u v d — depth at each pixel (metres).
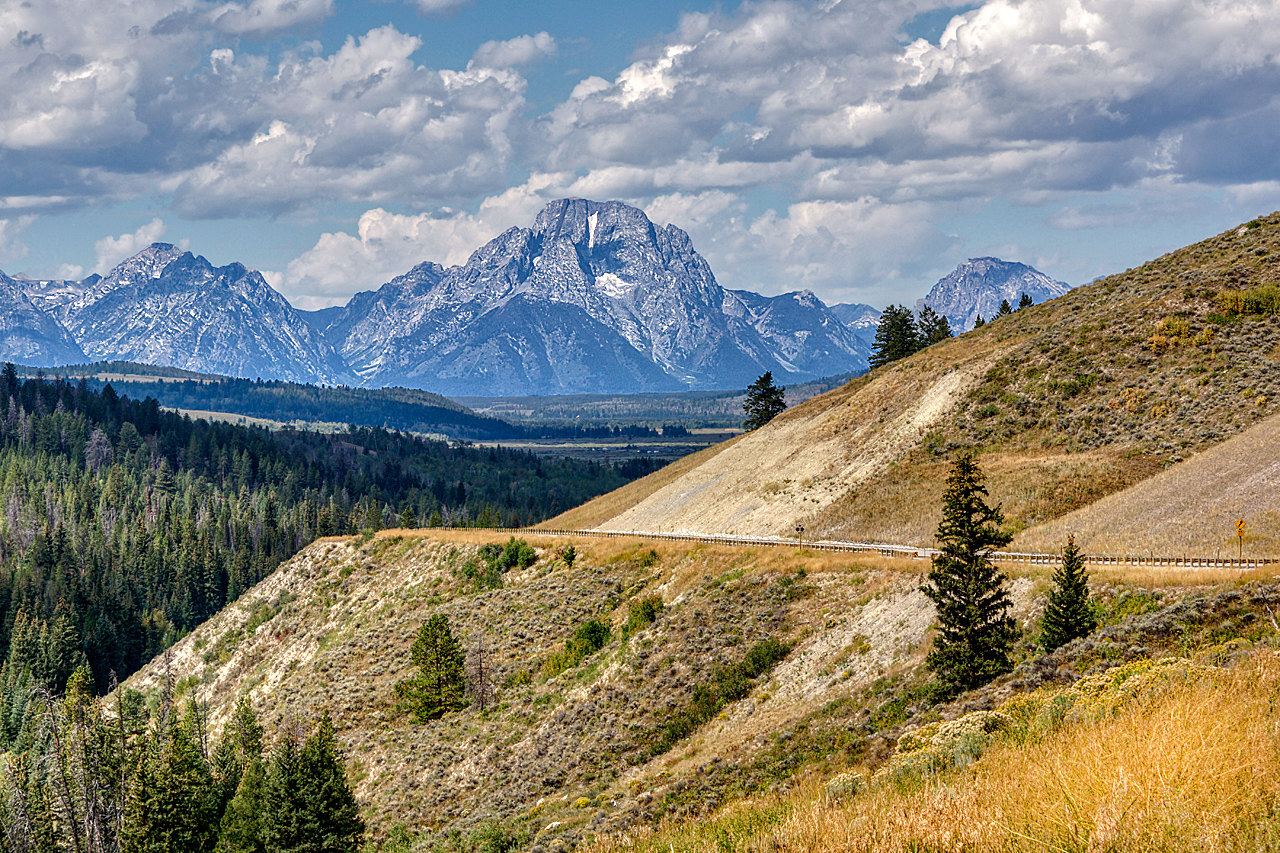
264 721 81.75
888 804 17.08
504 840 40.22
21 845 77.06
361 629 97.81
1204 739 14.86
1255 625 31.27
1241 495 59.22
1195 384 82.00
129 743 86.44
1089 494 71.25
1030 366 97.19
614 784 46.66
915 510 81.62
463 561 99.50
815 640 53.88
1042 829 13.09
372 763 64.81
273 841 51.56
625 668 59.94
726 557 73.31
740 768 38.97
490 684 70.00
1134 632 34.09
